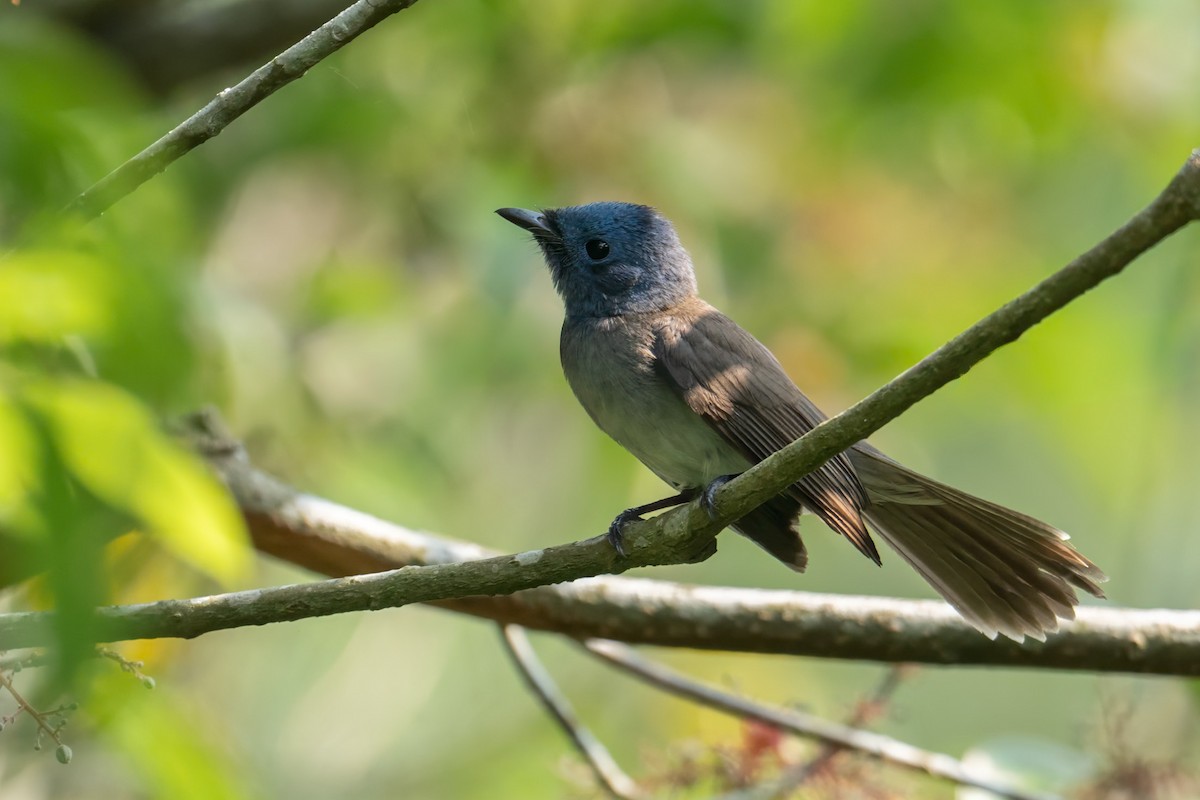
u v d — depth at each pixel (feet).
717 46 41.68
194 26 38.40
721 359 27.76
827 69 42.47
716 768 27.61
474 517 41.34
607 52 41.04
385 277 38.78
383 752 41.39
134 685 21.24
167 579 32.37
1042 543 26.45
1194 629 26.68
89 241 19.65
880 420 18.40
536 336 40.27
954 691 46.32
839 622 26.96
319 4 38.70
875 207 42.29
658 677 28.12
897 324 41.65
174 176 31.35
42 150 22.24
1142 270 43.52
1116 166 44.21
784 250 41.47
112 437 16.69
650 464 28.89
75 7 37.45
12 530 16.11
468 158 40.19
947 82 42.37
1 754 30.91
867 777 27.50
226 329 33.78
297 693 41.42
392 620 42.52
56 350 19.76
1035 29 41.83
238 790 21.77
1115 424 44.42
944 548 27.02
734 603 27.04
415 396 39.32
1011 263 43.60
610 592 27.02
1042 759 28.94
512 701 42.39
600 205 30.30
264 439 36.91
